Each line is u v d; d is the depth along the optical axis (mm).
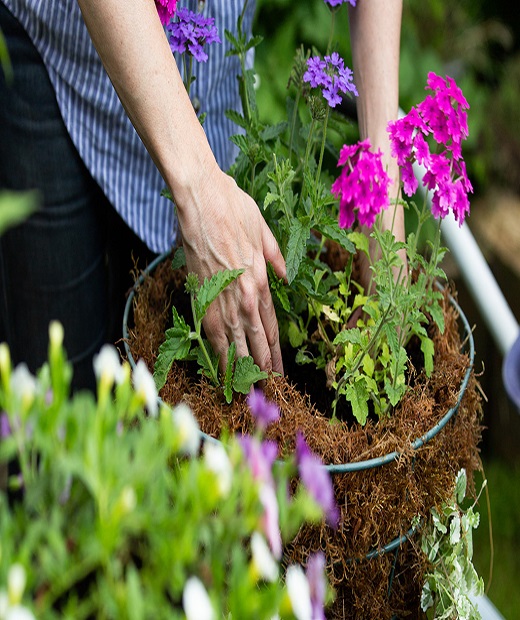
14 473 1510
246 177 1319
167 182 1106
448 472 1171
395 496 1091
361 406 1121
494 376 2242
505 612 1942
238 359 1129
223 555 662
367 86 1326
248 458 714
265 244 1183
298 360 1250
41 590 623
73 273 1534
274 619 612
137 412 685
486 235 2768
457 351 1229
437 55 3041
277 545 646
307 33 2566
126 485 625
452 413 1122
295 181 1452
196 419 1103
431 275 1222
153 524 628
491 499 2195
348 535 1086
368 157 1055
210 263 1137
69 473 639
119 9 1045
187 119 1103
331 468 1015
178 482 704
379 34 1321
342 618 1129
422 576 1156
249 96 1320
